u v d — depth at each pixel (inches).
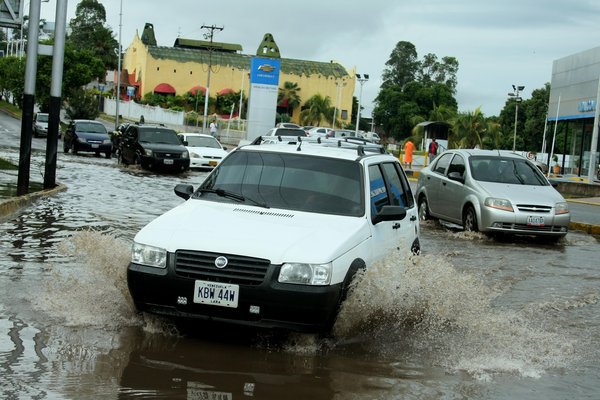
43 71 2832.2
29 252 370.9
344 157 291.7
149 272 233.0
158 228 246.1
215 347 231.9
